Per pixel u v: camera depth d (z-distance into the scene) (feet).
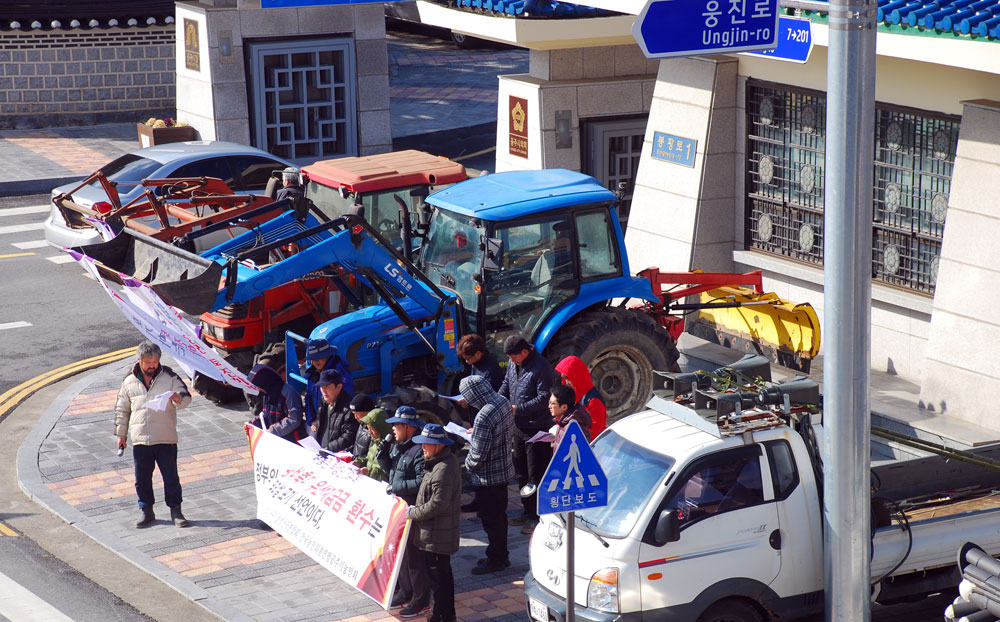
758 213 49.32
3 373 50.47
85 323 56.44
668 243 51.19
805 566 27.94
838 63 25.85
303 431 36.45
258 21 80.38
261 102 81.41
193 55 81.41
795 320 42.98
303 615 31.58
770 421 28.14
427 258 41.04
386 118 86.02
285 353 40.47
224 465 41.68
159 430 36.40
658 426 29.22
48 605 32.27
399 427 31.17
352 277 43.73
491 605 31.89
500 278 39.01
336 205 46.50
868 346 26.84
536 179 42.11
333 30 82.79
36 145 89.51
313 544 33.12
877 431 31.12
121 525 37.19
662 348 40.60
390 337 39.17
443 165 47.83
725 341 46.06
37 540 36.52
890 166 43.27
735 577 27.27
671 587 26.84
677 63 50.19
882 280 44.62
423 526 30.14
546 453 35.24
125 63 96.17
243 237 43.29
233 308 43.98
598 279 40.83
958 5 36.14
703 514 27.17
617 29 54.44
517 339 35.09
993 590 24.52
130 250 40.73
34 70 94.02
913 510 30.42
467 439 32.24
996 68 34.45
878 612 30.99
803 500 27.94
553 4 53.93
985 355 38.40
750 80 48.11
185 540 36.19
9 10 92.02
